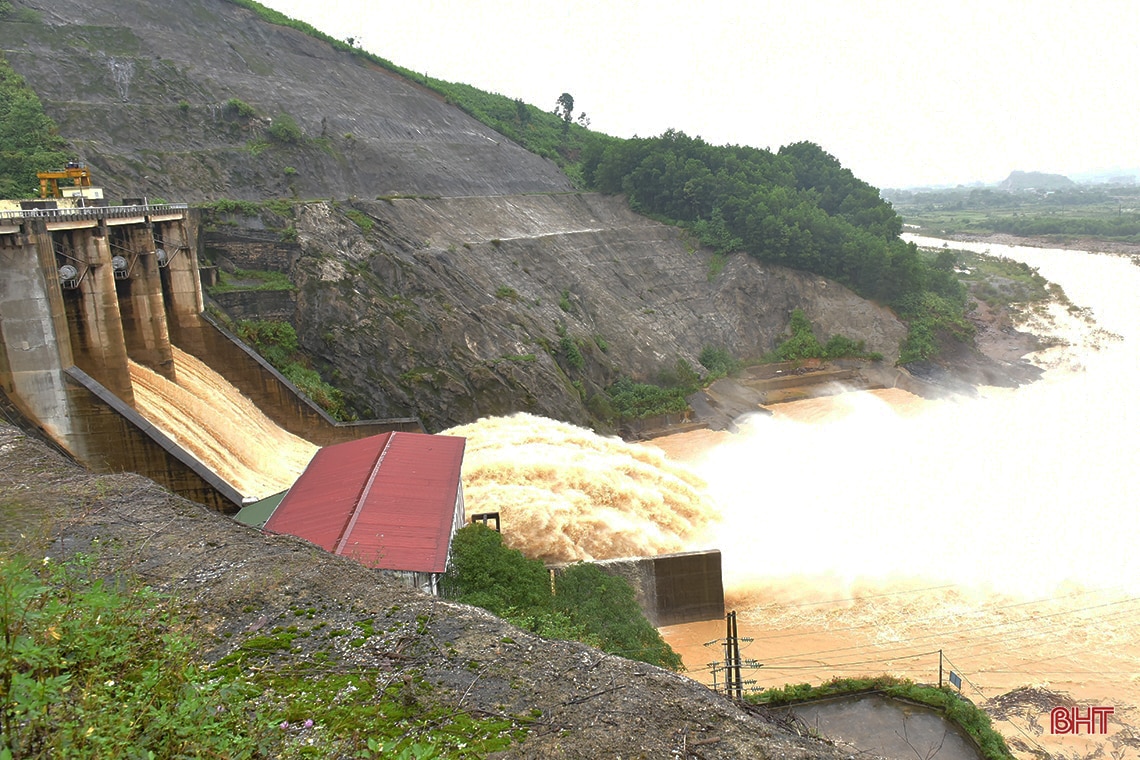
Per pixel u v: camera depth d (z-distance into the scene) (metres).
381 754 8.16
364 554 26.16
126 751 7.04
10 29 79.94
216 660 9.73
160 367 47.72
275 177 82.94
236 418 49.50
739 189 109.81
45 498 14.45
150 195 70.19
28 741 6.94
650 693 9.37
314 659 9.84
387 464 34.28
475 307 72.00
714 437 74.06
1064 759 30.67
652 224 112.25
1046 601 43.69
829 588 44.94
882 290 104.12
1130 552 49.12
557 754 8.17
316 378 61.25
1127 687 35.84
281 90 96.38
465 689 9.30
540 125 161.25
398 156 98.88
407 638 10.30
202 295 57.12
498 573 30.36
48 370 35.69
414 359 64.25
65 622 8.34
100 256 40.81
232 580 11.62
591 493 50.09
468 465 50.88
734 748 8.44
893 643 39.53
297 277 64.31
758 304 102.81
